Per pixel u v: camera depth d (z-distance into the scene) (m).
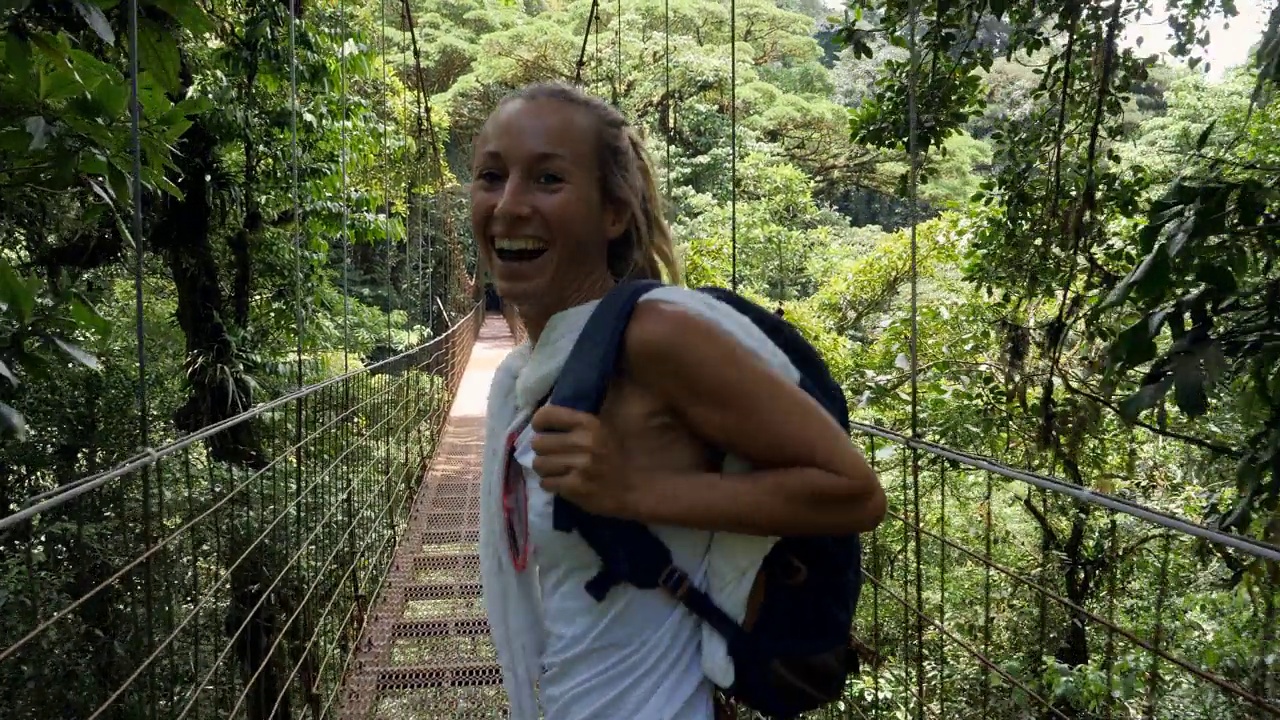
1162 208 2.26
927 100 3.93
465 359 13.91
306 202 6.15
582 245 0.87
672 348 0.76
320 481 3.10
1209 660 3.14
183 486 4.03
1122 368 2.39
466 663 3.56
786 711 0.86
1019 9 3.72
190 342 5.21
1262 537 2.43
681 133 13.73
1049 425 3.66
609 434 0.79
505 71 16.12
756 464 0.79
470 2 20.16
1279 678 2.68
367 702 3.25
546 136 0.86
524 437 0.91
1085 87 3.86
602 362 0.78
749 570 0.82
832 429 0.76
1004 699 3.31
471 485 6.70
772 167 11.42
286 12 5.48
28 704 2.69
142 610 2.89
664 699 0.84
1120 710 3.25
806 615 0.84
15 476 3.88
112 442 4.08
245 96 5.41
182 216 5.14
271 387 5.94
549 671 0.92
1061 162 3.83
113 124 2.21
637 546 0.81
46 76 1.98
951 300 5.37
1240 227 2.26
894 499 4.60
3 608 2.80
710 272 7.76
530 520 0.90
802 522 0.76
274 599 3.28
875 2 4.32
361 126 6.74
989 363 4.60
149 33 2.20
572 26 17.48
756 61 16.97
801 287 9.97
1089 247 3.63
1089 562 4.10
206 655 3.16
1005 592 4.39
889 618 3.61
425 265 18.06
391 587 4.38
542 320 0.92
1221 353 2.13
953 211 6.09
